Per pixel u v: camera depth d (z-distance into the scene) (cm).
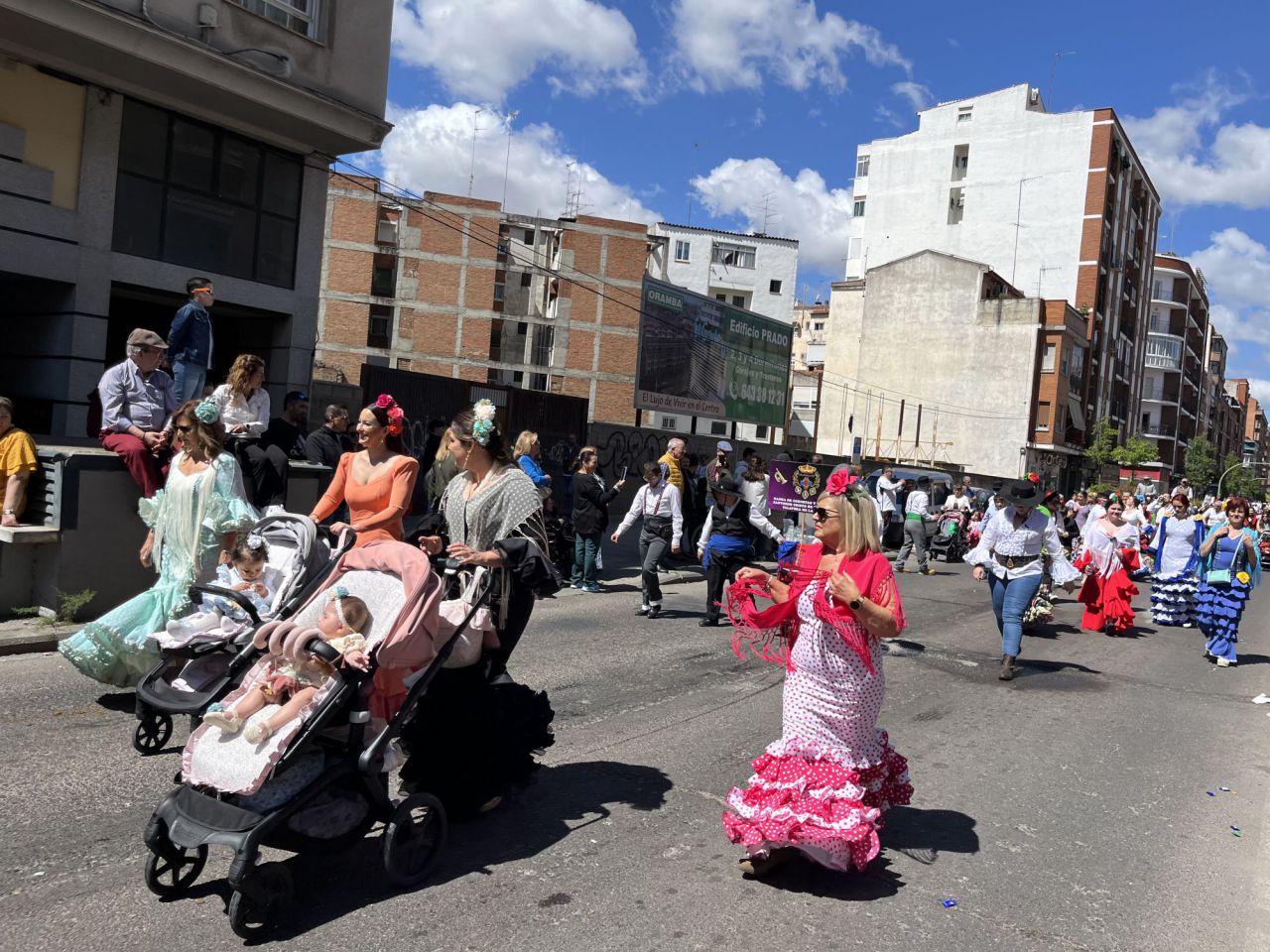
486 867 406
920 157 6156
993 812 514
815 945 355
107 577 766
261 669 373
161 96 1166
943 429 4878
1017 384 4719
